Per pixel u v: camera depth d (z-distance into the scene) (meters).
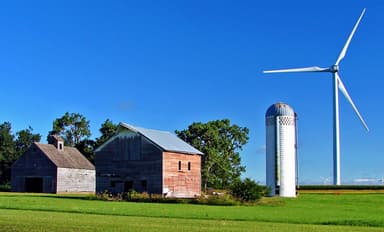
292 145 81.25
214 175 104.44
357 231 25.72
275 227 26.72
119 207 41.31
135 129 62.50
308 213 40.00
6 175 110.06
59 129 134.75
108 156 63.75
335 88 80.25
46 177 86.50
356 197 71.81
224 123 107.12
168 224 26.55
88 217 30.16
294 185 80.38
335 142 82.31
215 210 40.44
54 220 27.06
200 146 103.75
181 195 63.06
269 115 82.06
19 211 34.31
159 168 60.50
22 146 126.56
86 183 92.50
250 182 52.81
